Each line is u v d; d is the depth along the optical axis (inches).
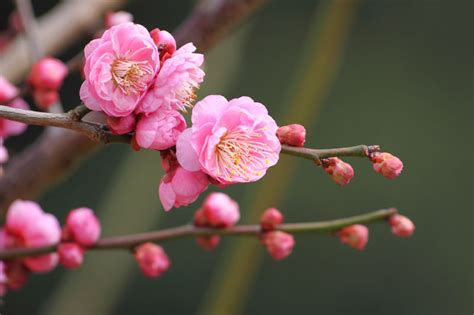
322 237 90.4
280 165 37.1
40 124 28.7
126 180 47.4
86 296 45.8
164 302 86.3
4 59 37.2
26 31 34.2
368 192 93.6
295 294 88.7
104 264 46.2
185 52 28.6
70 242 32.6
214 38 35.1
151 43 28.6
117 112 28.6
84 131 28.8
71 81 79.6
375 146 28.9
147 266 32.5
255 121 28.7
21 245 33.0
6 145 82.4
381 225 92.6
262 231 32.3
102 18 36.9
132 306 85.7
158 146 28.7
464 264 93.4
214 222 32.4
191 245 87.7
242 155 28.8
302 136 28.9
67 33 36.9
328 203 92.6
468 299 91.3
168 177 28.9
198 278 87.0
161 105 28.6
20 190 34.5
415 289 91.1
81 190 86.3
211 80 43.3
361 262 90.7
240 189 83.0
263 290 88.0
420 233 93.8
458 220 95.3
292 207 92.4
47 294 82.1
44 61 33.6
